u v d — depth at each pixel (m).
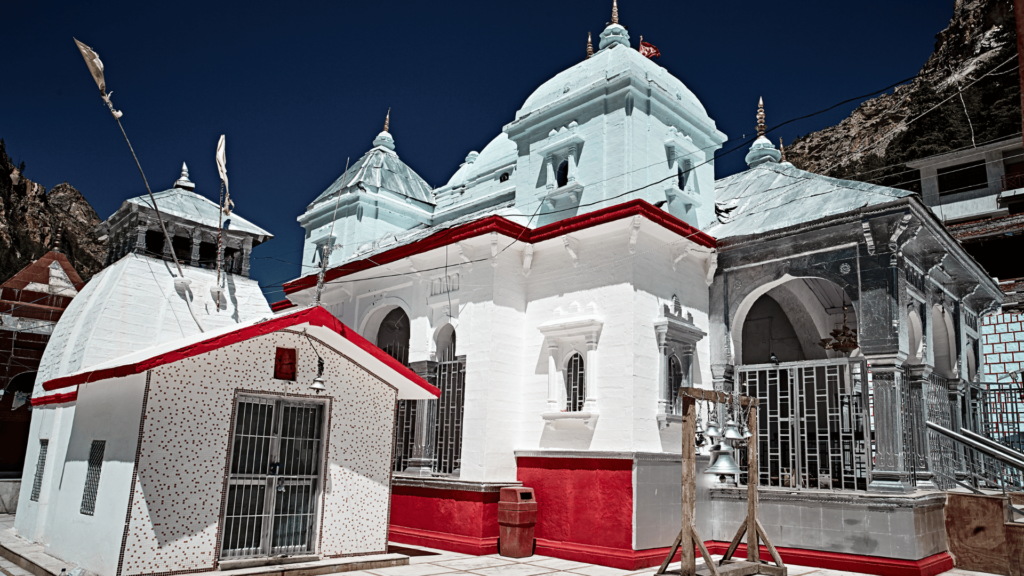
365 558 9.58
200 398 8.49
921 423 11.68
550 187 14.56
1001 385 17.41
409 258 14.08
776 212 13.16
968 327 16.08
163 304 16.55
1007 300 19.50
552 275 12.81
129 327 15.70
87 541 8.66
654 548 10.70
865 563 10.04
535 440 12.28
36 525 11.30
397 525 12.78
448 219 19.16
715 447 9.17
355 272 15.38
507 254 12.90
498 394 12.26
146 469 7.98
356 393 10.01
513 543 11.05
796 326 15.97
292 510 9.19
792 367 12.01
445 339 13.83
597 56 15.17
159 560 7.95
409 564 9.95
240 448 8.83
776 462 13.97
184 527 8.17
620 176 13.41
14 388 21.22
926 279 12.65
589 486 11.07
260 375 9.04
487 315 12.43
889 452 10.44
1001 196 25.83
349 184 19.48
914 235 11.20
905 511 9.87
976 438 12.22
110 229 18.33
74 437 10.08
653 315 11.85
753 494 9.70
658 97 14.08
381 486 10.14
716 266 13.22
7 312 21.73
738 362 12.94
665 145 14.27
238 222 19.05
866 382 11.00
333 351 9.78
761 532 9.49
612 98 13.97
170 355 8.03
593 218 11.90
